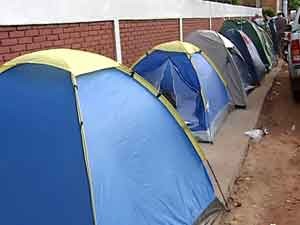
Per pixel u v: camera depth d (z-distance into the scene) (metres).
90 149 3.33
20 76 3.73
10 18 5.05
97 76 3.89
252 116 8.87
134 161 3.70
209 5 16.33
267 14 38.41
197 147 4.63
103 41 7.41
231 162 6.20
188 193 4.25
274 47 19.77
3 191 3.45
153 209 3.72
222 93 8.45
